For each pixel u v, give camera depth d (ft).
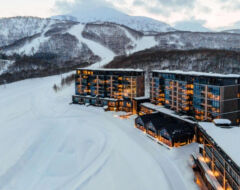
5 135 225.15
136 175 142.41
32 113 311.88
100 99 324.19
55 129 238.07
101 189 130.21
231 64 407.03
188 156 163.94
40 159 174.50
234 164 94.58
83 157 172.76
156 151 175.01
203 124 148.56
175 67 442.09
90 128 234.38
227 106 193.06
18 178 149.38
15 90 489.67
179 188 127.44
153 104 279.28
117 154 172.04
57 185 137.28
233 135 124.98
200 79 211.61
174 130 184.03
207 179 119.14
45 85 524.52
